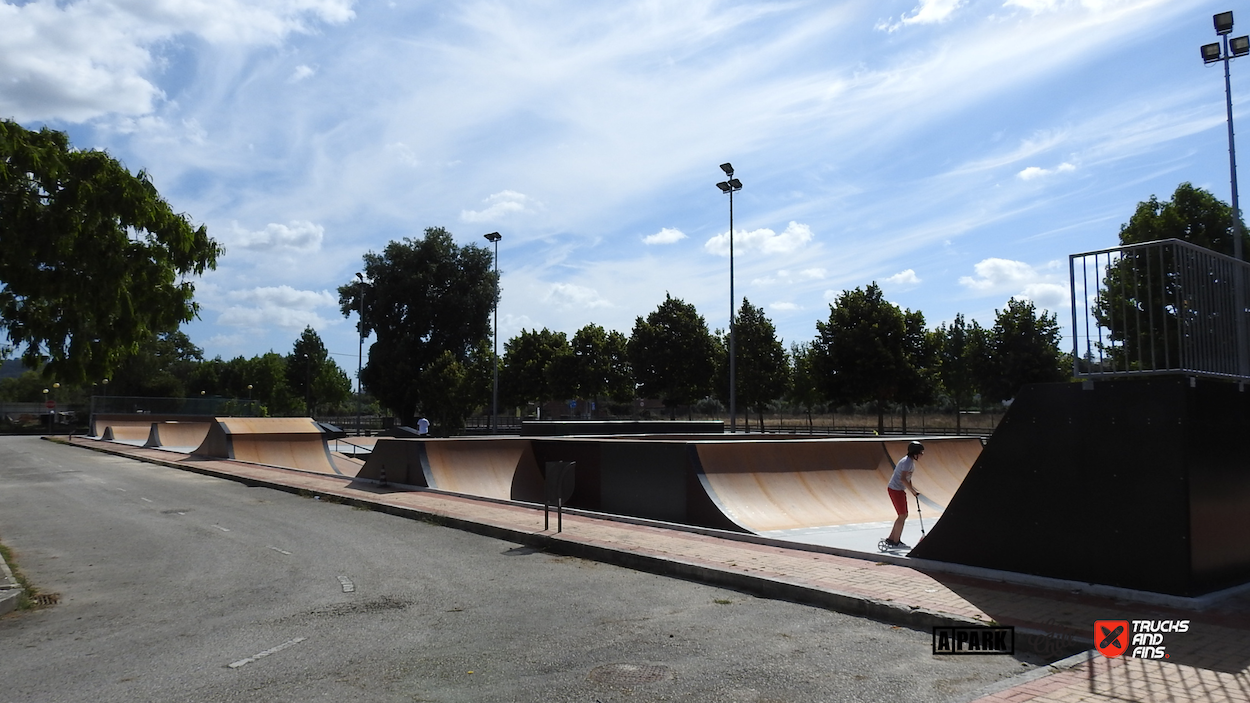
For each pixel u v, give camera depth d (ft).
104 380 38.24
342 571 31.89
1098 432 25.76
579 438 57.00
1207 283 26.03
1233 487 26.03
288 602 26.55
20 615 25.45
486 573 31.42
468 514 45.85
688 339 155.22
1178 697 16.16
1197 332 25.13
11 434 198.80
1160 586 23.98
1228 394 26.37
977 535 28.37
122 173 35.76
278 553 36.27
